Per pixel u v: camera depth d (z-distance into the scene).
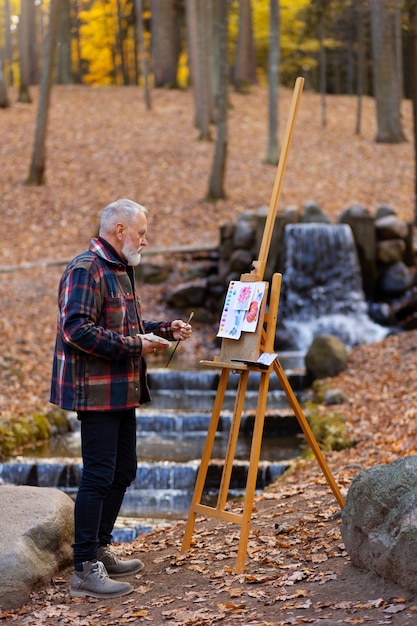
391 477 3.70
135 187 19.66
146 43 41.59
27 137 23.28
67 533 4.49
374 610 3.36
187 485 7.95
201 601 3.78
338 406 9.63
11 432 8.98
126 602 3.93
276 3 21.06
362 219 15.30
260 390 4.17
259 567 4.15
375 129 26.31
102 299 4.05
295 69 38.81
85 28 37.94
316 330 14.66
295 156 22.52
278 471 7.86
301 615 3.44
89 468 4.07
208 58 27.20
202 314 14.81
